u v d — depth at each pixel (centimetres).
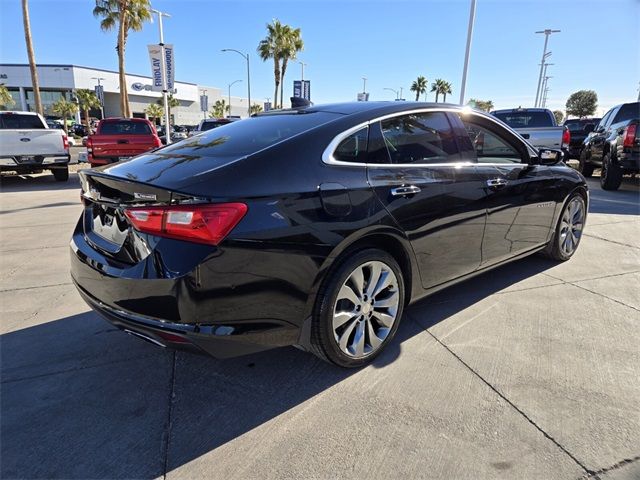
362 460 205
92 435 223
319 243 241
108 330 333
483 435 220
